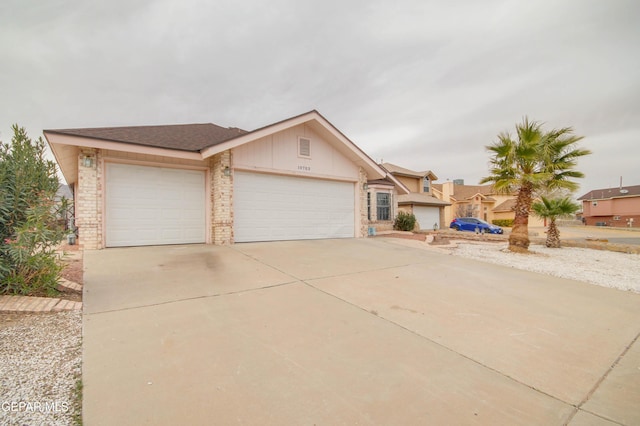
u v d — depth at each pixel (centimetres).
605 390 262
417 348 325
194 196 949
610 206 4228
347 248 957
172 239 907
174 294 451
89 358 267
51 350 277
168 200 903
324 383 248
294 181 1105
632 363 313
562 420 218
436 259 852
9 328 313
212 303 424
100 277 520
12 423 183
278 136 1045
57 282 437
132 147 773
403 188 1450
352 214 1295
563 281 665
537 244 1379
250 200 991
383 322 392
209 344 305
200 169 957
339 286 542
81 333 315
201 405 211
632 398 250
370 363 286
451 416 214
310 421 200
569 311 468
